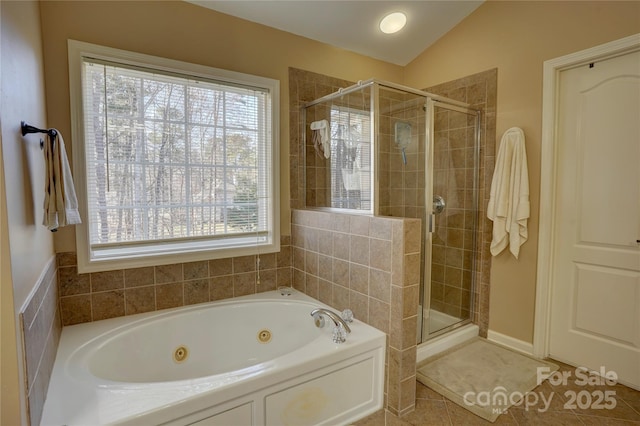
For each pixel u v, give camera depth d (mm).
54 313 1667
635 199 2051
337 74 2896
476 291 2822
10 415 995
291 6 2342
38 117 1570
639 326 2057
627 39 1972
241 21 2402
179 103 2217
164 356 2070
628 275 2094
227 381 1423
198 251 2301
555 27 2279
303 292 2596
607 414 1861
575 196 2301
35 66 1540
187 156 2270
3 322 981
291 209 2707
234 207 2484
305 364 1613
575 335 2328
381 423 1805
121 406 1250
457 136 2660
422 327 2477
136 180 2107
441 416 1867
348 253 2166
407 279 1840
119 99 2027
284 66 2611
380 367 1916
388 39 2869
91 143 1966
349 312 2049
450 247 2680
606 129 2145
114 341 1844
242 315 2344
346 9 2432
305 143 2740
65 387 1364
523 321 2531
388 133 2268
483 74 2691
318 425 1687
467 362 2375
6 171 988
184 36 2188
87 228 1938
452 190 2668
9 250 983
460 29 2824
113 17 1957
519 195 2432
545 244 2379
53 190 1351
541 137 2371
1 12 1007
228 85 2383
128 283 2082
